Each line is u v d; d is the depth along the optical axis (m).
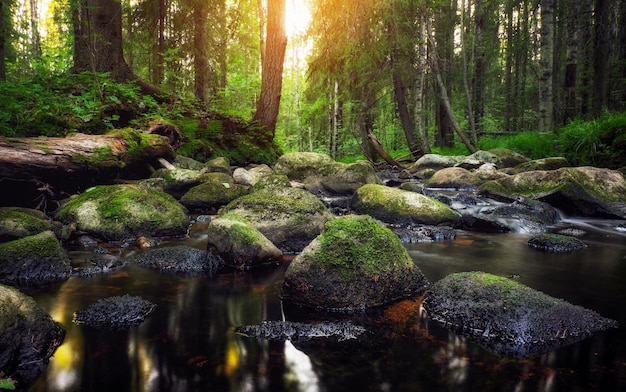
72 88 8.41
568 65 13.09
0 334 1.94
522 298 2.49
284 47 12.90
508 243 5.03
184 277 3.57
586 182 6.84
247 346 2.26
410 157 16.33
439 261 4.16
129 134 7.20
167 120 9.40
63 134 6.73
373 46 12.49
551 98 11.98
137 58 17.20
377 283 2.90
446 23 16.72
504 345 2.25
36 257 3.50
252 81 18.33
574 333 2.36
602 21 10.79
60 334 2.38
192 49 14.59
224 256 3.95
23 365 2.02
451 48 17.44
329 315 2.73
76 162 5.73
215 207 6.94
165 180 7.19
